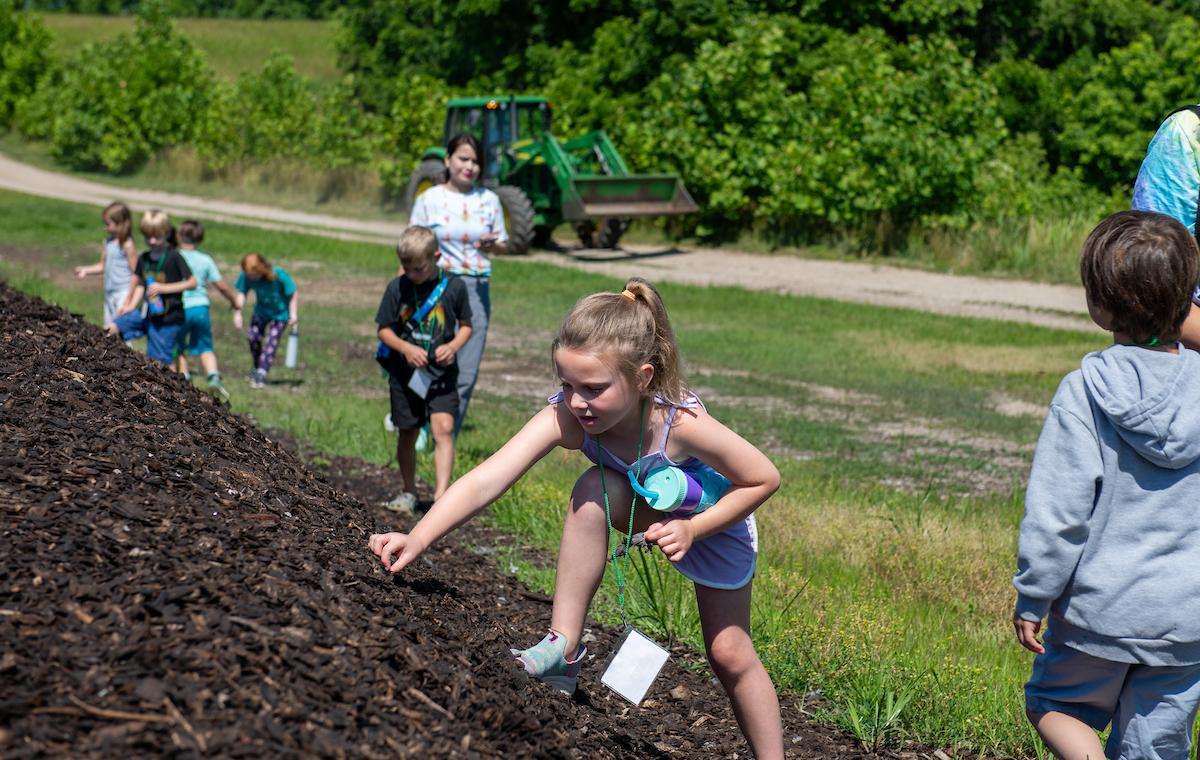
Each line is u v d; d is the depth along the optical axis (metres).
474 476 2.94
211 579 2.66
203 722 2.14
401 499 6.27
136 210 29.84
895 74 24.42
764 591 5.07
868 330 15.70
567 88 28.81
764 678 3.08
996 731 3.91
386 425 8.53
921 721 3.99
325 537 3.37
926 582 5.61
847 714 3.99
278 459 4.10
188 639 2.38
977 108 23.42
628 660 3.01
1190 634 2.63
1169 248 2.71
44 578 2.51
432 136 28.92
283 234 25.38
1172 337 2.76
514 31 33.09
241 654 2.38
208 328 10.06
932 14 29.69
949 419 10.40
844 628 4.61
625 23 29.33
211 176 36.28
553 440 2.99
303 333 14.83
